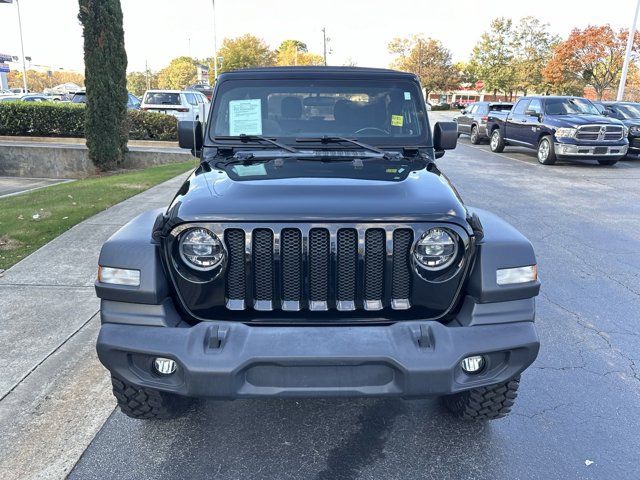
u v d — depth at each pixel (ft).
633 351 13.66
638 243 23.32
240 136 12.17
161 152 49.78
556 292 17.56
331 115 12.43
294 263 8.53
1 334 13.76
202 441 9.98
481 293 8.46
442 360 7.86
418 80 12.80
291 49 241.96
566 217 27.86
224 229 8.36
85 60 43.45
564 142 46.47
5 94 152.25
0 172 50.39
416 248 8.48
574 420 10.73
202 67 191.62
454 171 43.47
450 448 9.85
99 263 8.57
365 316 8.70
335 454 9.68
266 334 7.96
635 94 127.75
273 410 10.98
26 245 21.08
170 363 8.29
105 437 10.01
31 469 9.15
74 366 12.34
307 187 9.14
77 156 49.65
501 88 183.11
